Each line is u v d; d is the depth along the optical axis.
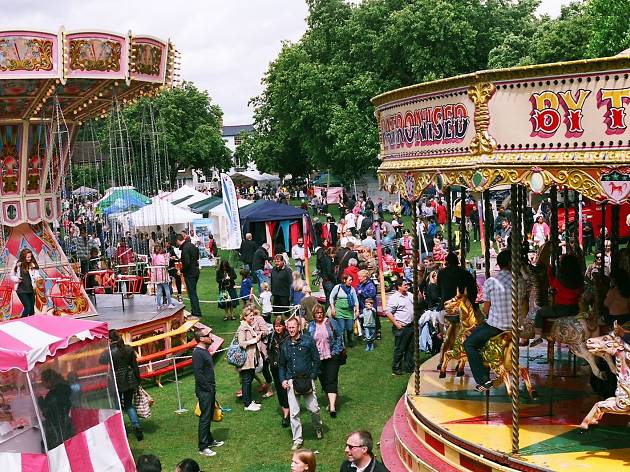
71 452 8.92
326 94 50.75
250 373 12.80
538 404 10.18
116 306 18.56
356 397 13.12
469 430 9.22
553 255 12.41
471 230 30.75
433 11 44.78
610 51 33.88
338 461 10.34
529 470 8.09
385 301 19.39
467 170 8.73
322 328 12.06
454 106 8.92
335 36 53.56
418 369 10.98
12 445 8.45
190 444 11.41
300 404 13.02
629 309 10.08
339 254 19.14
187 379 15.20
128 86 16.80
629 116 7.32
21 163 16.77
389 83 47.06
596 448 8.50
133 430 12.08
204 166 70.81
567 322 9.16
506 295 9.34
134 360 11.59
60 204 18.50
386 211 47.44
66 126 18.41
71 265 18.91
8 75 14.20
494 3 48.34
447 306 11.00
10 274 16.66
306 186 74.12
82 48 14.74
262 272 21.89
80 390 9.29
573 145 7.74
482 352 9.55
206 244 31.83
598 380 10.42
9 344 8.73
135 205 32.84
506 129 8.30
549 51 41.72
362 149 46.62
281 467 10.22
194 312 20.12
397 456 10.28
